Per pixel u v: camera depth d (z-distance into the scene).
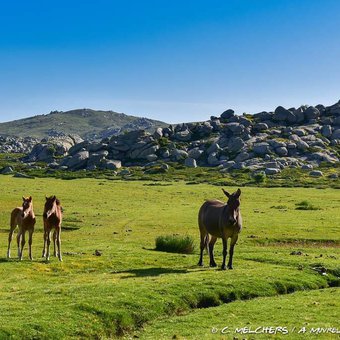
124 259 28.69
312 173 132.00
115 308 17.75
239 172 138.88
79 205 67.31
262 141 175.62
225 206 25.36
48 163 183.00
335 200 76.00
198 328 16.50
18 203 67.12
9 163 188.88
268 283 22.48
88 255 29.72
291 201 74.75
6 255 29.62
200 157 170.38
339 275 25.62
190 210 62.03
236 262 28.75
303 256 30.70
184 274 24.06
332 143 178.00
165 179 124.12
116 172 148.12
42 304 17.83
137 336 16.20
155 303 18.73
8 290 21.12
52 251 31.45
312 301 19.84
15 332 14.93
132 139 185.25
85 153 172.88
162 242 33.97
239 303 19.83
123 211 60.72
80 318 16.61
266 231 44.94
